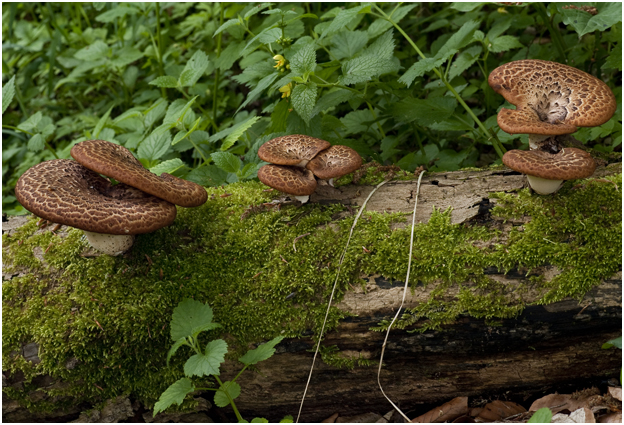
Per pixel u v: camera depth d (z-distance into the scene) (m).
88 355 1.07
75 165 1.08
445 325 1.07
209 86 1.52
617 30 1.28
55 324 1.07
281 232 1.11
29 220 1.13
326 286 1.08
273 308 1.09
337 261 1.09
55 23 1.74
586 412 1.05
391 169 1.15
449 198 1.11
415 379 1.10
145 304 1.07
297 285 1.08
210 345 1.02
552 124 1.07
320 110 1.20
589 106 1.07
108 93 1.80
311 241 1.10
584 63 1.34
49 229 1.12
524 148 1.28
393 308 1.07
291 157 1.10
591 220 1.08
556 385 1.10
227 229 1.11
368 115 1.34
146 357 1.08
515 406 1.11
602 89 1.08
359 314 1.08
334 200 1.13
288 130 1.21
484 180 1.12
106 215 1.02
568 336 1.07
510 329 1.07
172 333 1.04
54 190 1.03
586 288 1.06
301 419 1.13
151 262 1.09
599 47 1.32
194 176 1.21
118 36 1.74
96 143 1.08
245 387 1.10
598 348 1.08
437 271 1.08
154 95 1.53
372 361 1.09
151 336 1.07
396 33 1.44
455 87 1.32
